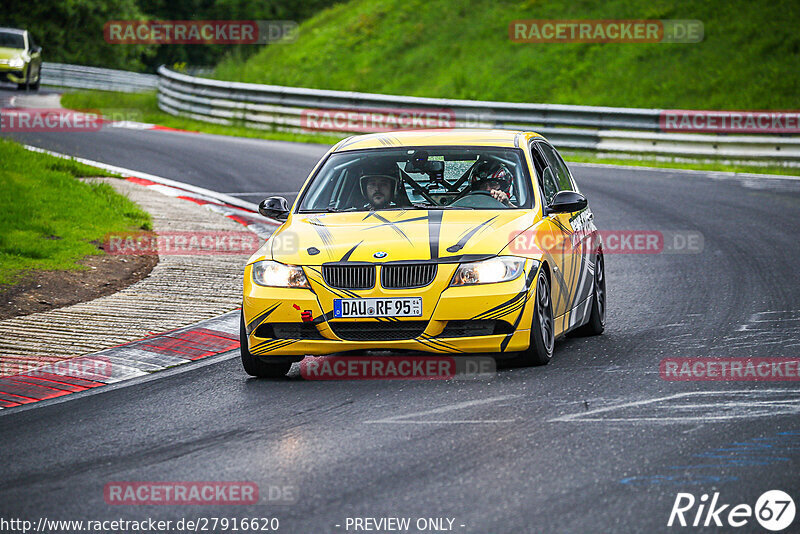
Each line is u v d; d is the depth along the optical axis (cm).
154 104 12188
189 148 8488
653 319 3378
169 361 2966
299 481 1845
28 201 5000
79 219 4988
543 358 2720
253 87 10269
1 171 5406
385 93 12231
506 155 3045
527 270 2638
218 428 2242
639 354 2844
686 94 10069
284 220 3069
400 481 1820
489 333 2608
